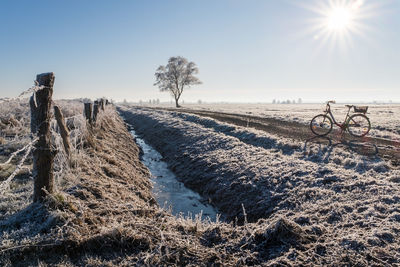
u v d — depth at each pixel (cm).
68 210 471
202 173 1164
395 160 898
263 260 424
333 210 577
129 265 385
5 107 1670
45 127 470
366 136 1437
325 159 961
